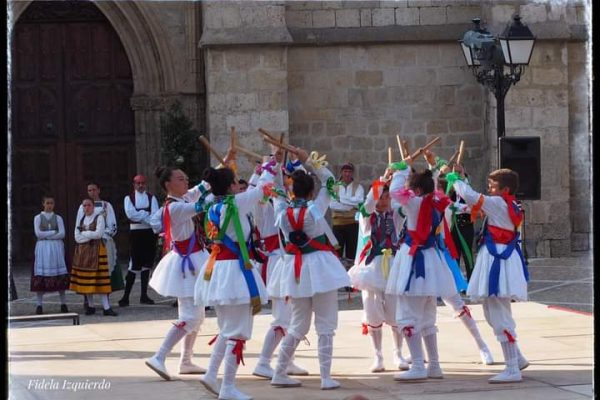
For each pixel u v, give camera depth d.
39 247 15.82
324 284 8.87
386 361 10.40
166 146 21.42
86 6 22.59
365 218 9.77
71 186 22.75
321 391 8.98
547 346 10.88
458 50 22.08
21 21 22.45
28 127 22.64
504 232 9.27
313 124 22.03
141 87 22.47
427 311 9.49
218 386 8.88
